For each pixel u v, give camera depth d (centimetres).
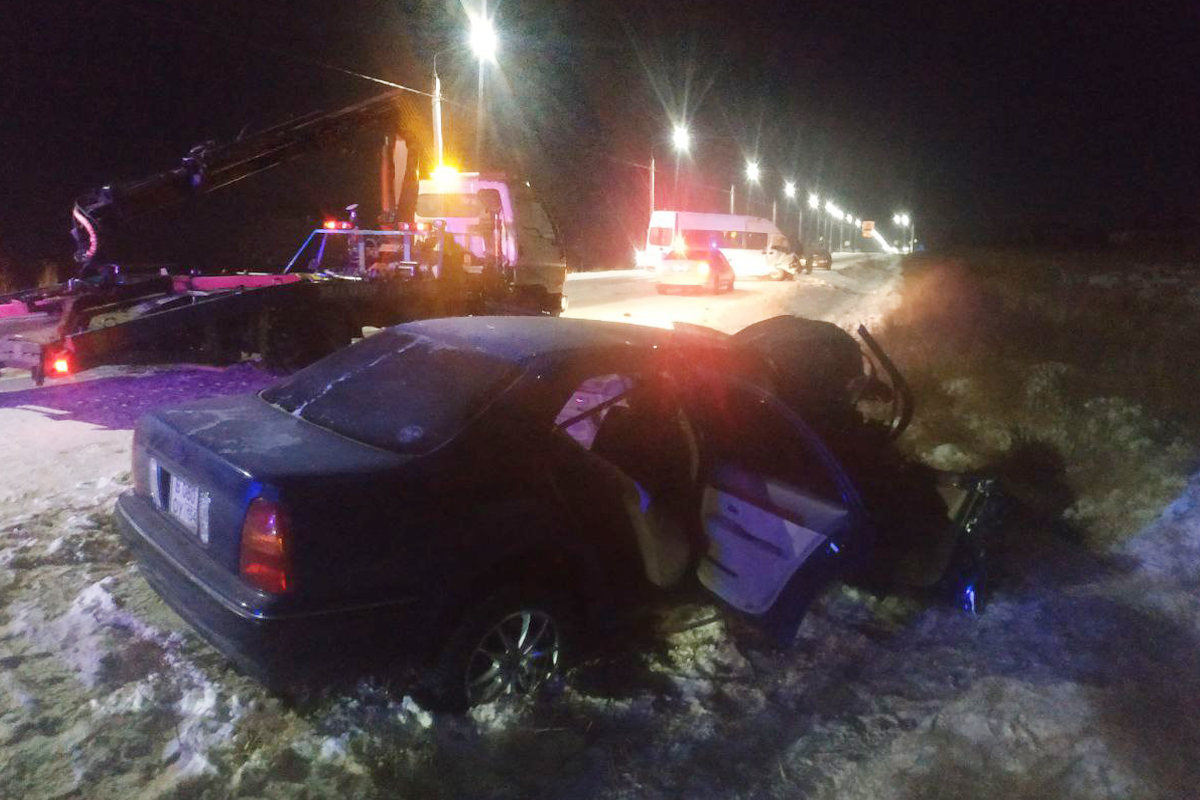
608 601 404
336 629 325
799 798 342
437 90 2247
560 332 434
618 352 420
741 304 2145
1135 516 626
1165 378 977
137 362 930
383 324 1147
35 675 388
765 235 3484
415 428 371
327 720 368
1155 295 1875
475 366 398
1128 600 514
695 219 3416
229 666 403
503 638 375
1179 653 455
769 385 502
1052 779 355
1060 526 628
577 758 359
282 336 1022
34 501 592
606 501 410
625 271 4150
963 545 502
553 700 392
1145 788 350
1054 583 537
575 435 536
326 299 1047
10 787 319
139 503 406
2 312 948
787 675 430
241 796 324
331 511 325
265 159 1248
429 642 350
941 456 752
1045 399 901
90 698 374
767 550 423
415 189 1479
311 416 404
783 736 380
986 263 3344
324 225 1301
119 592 464
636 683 415
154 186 1121
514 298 1352
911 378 995
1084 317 1483
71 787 322
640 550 419
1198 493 650
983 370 1050
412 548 338
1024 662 445
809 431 426
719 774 353
